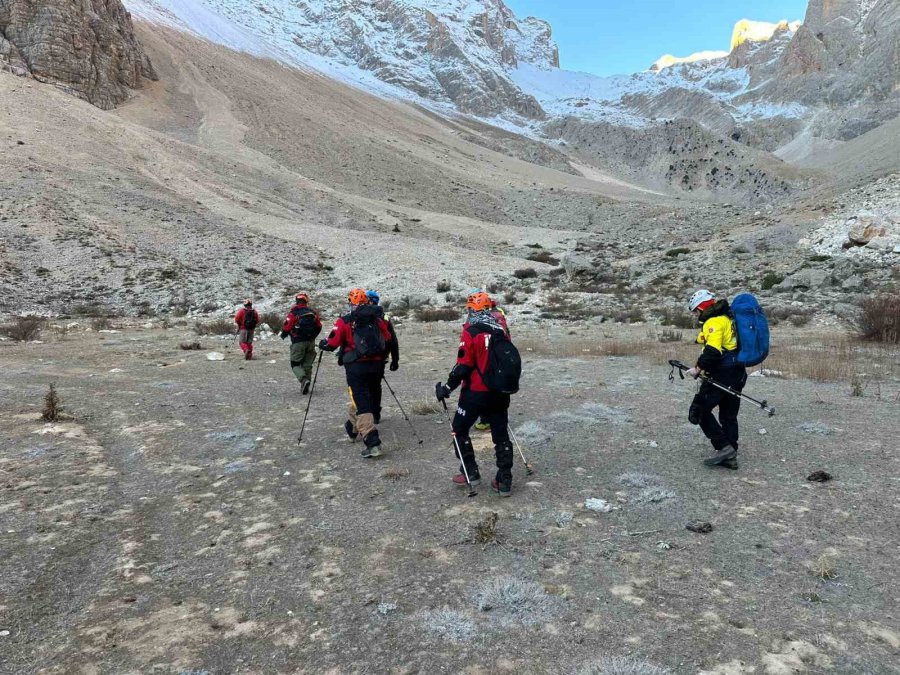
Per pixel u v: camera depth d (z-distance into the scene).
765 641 2.67
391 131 134.38
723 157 166.50
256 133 95.19
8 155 45.19
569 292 30.81
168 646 2.84
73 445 6.11
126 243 35.59
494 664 2.61
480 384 4.61
